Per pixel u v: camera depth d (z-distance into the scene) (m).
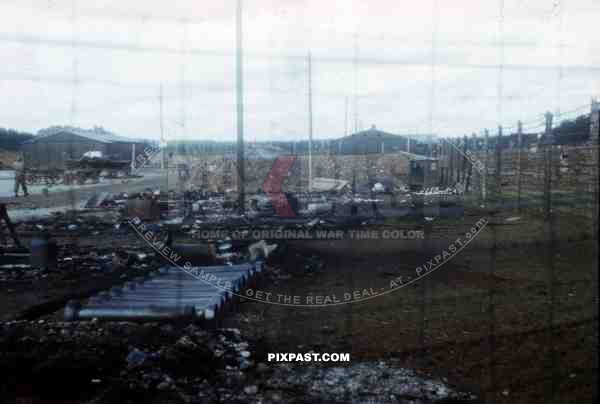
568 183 7.50
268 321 4.39
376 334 4.08
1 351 3.45
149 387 3.12
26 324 3.98
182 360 3.44
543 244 6.52
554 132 7.78
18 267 5.81
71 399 2.99
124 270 5.75
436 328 4.14
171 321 4.11
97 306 4.23
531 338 3.92
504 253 6.32
